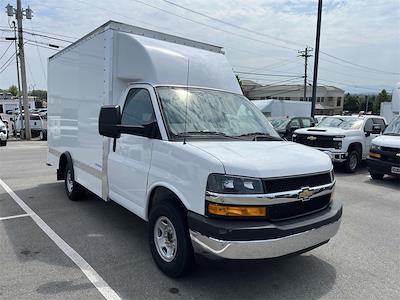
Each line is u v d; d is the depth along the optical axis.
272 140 4.73
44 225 5.87
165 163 4.14
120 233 5.51
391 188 9.49
